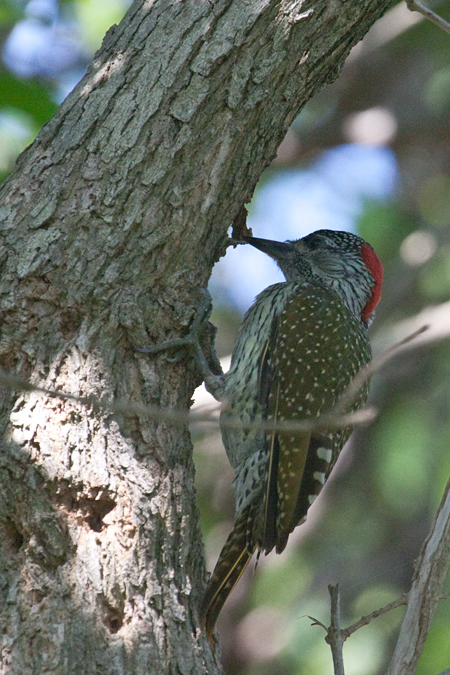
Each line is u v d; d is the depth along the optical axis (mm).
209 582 8617
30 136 13414
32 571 7727
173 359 8992
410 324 17750
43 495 7887
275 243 13039
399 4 19156
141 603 7793
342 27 9172
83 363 8320
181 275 8984
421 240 20094
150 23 9055
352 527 18438
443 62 19797
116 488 8039
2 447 7980
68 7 18266
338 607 8258
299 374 10523
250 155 9125
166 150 8727
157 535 8094
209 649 8141
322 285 11797
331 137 20344
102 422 8211
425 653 13680
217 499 18375
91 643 7508
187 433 8961
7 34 17234
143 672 7535
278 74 9016
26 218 8523
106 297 8516
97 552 7824
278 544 9641
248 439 10312
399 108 20469
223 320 21219
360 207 20578
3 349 8273
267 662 16844
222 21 8945
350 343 10945
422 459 17172
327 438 10141
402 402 18094
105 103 8812
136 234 8664
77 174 8633
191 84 8805
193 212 8867
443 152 21047
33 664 7375
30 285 8367
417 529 17844
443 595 7996
